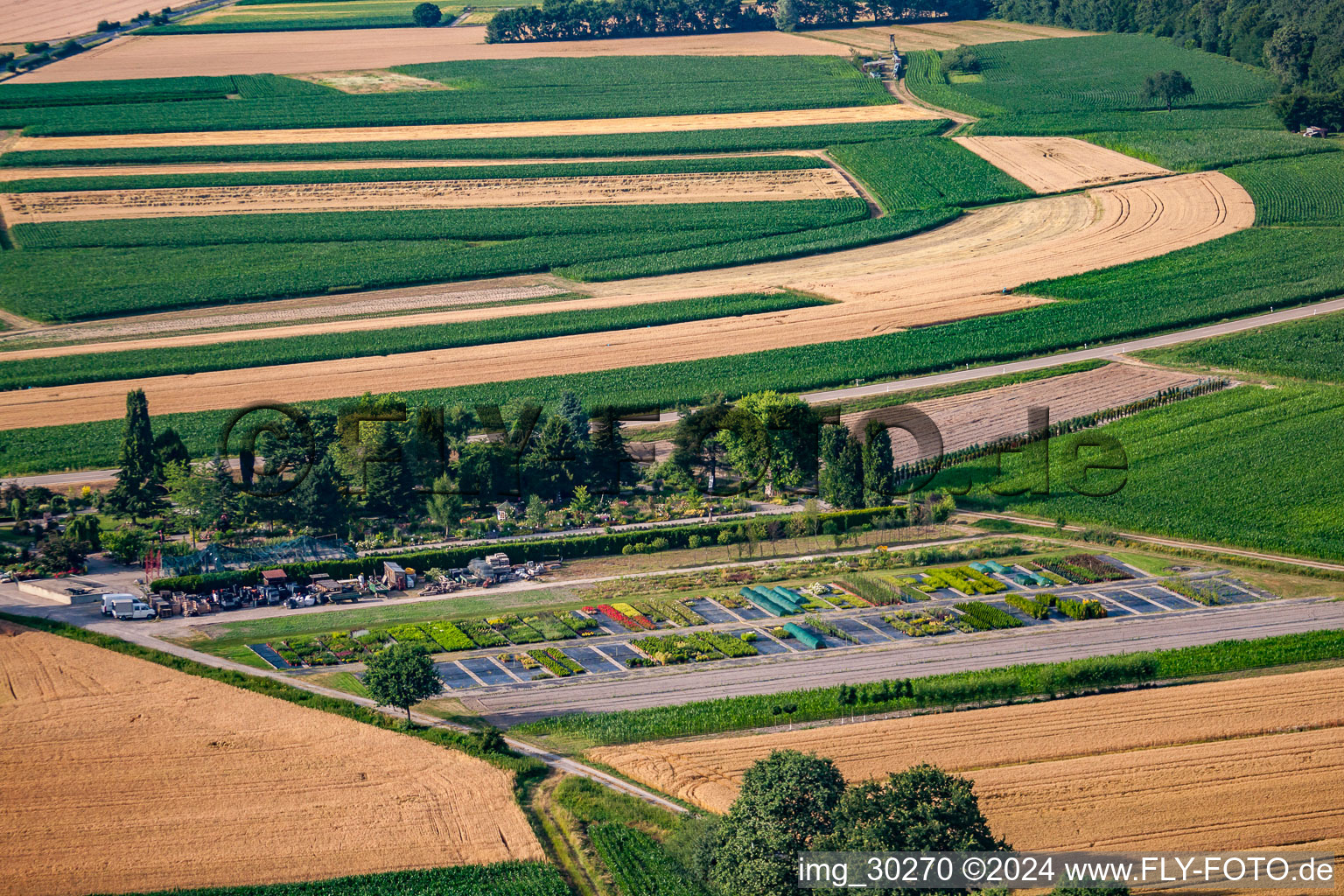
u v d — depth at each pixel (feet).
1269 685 372.79
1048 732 348.59
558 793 322.96
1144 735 345.92
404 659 358.64
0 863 292.20
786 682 384.88
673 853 294.46
